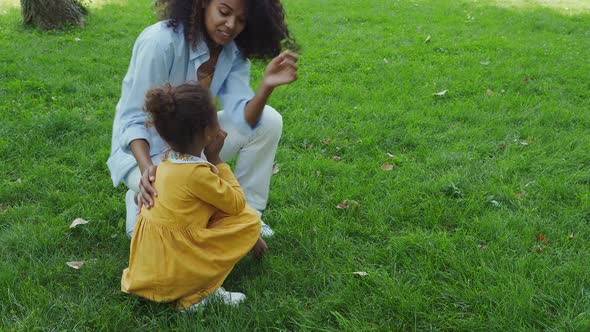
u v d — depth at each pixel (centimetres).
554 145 448
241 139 301
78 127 458
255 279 280
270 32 290
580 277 277
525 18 990
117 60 673
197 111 238
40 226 322
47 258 296
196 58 278
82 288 271
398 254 304
